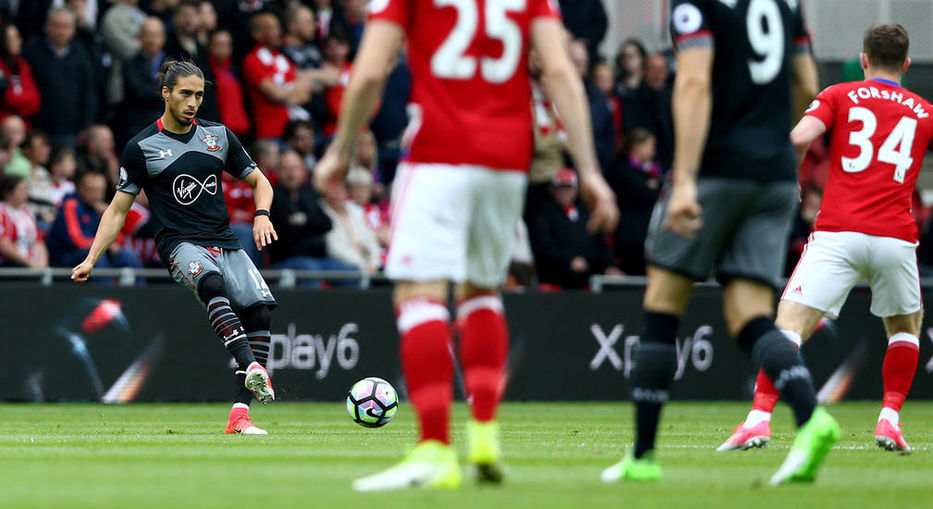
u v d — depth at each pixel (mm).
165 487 14336
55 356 40938
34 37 47562
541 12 14133
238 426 26078
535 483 14797
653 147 51125
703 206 14984
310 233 44719
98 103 48188
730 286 15523
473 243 14102
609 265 48938
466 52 13805
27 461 18438
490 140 13672
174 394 41938
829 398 47188
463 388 43469
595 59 56750
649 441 15234
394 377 43906
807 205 50094
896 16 62500
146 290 41812
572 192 47938
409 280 14000
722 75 15008
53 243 42594
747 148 14875
